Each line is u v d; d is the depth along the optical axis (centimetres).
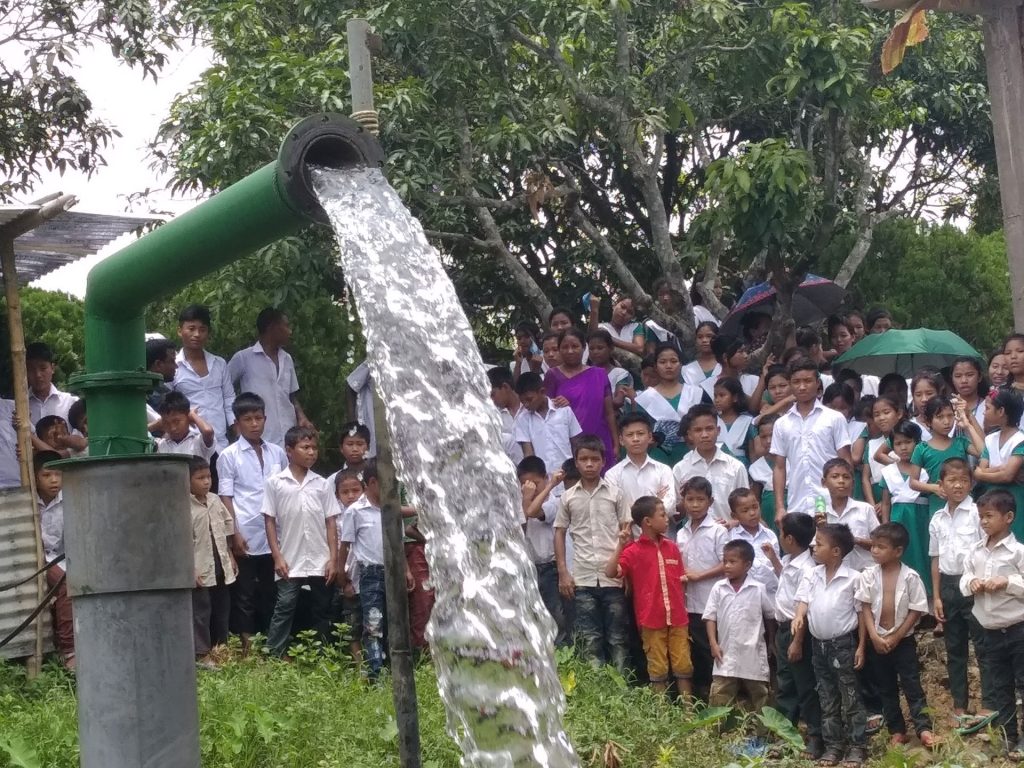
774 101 1338
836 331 1202
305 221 399
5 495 841
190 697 409
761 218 1055
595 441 871
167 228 405
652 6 1267
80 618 404
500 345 1552
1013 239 1002
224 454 930
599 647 854
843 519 838
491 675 345
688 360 1195
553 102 1233
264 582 936
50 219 853
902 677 775
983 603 745
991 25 1006
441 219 1245
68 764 642
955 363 896
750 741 771
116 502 398
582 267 1531
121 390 421
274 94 1111
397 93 1116
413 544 889
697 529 863
